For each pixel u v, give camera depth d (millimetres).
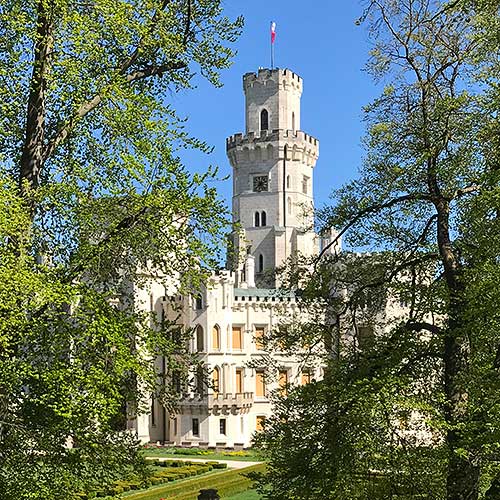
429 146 20062
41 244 18859
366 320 23672
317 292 22891
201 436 87312
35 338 16516
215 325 89250
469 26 19797
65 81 17531
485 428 16188
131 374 19234
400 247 22672
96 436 17406
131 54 20406
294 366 86562
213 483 54375
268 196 121125
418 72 20781
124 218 18422
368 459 19047
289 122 124125
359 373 20109
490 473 17703
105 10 17312
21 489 16375
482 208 17375
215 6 21516
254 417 92750
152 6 19047
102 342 17031
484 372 16734
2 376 15781
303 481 19547
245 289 97125
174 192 17844
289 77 124062
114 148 19281
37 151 18875
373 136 21312
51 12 17156
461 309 18188
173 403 20688
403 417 18797
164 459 71812
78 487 17953
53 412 17125
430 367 20547
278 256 118812
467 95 18781
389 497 18344
